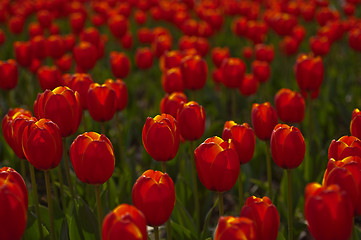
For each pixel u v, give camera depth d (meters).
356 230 2.88
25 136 2.51
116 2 10.44
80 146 2.36
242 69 5.01
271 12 8.60
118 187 4.21
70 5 9.59
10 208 1.84
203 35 7.83
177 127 2.70
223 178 2.36
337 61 8.28
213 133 4.82
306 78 4.05
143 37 7.95
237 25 7.70
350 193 2.00
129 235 1.65
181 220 3.29
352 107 5.46
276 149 2.59
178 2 10.27
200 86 4.33
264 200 2.08
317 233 1.81
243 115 5.39
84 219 2.76
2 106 6.12
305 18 8.77
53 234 2.79
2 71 4.70
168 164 4.00
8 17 10.41
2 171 2.13
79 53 5.32
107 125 4.62
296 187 3.95
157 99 5.72
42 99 2.86
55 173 4.00
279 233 2.69
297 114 3.52
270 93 6.71
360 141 2.38
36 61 6.18
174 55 5.01
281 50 7.49
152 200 2.10
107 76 6.89
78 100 2.88
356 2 9.36
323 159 4.12
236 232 1.65
